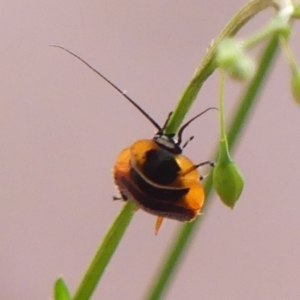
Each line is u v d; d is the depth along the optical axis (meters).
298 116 0.20
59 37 0.19
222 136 0.11
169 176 0.12
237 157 0.20
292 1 0.11
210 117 0.19
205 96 0.19
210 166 0.13
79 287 0.12
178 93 0.19
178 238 0.13
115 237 0.12
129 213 0.12
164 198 0.12
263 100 0.19
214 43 0.11
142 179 0.12
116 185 0.12
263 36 0.11
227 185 0.12
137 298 0.22
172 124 0.12
